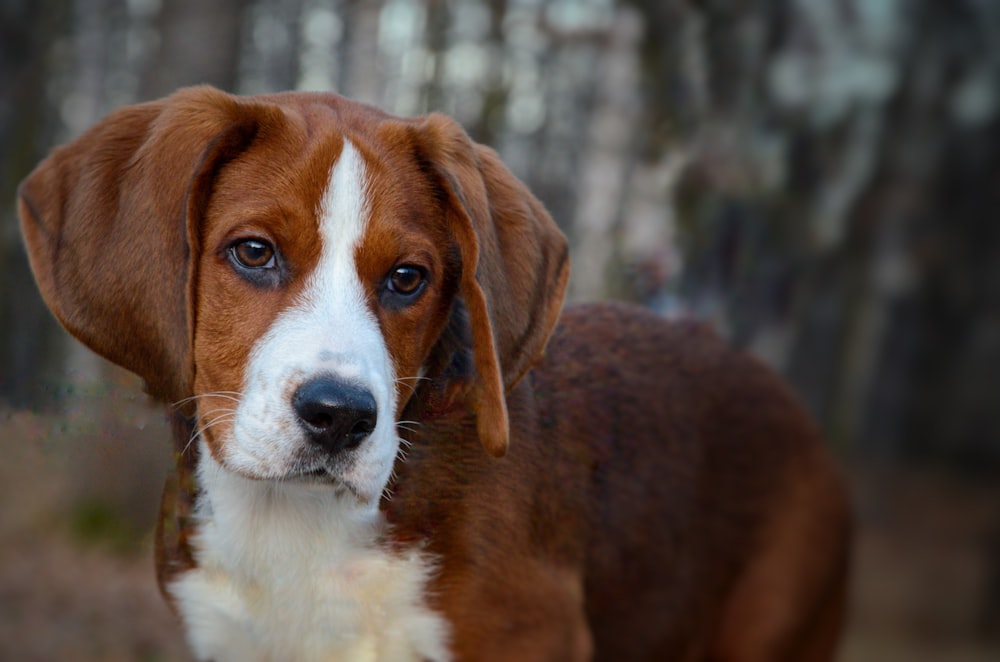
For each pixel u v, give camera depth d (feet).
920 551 26.50
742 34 25.45
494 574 11.90
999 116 25.09
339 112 12.24
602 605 13.91
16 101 37.29
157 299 10.80
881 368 27.61
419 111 50.21
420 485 11.73
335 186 11.32
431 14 49.85
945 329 27.50
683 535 14.61
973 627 24.63
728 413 15.40
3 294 31.17
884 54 25.08
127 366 11.10
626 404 14.08
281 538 11.79
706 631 15.60
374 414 10.51
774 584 15.67
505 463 12.10
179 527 12.14
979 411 28.07
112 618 24.11
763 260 25.59
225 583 12.08
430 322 11.89
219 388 11.12
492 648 11.97
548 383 13.33
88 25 48.62
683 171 25.99
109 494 12.48
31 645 23.03
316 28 54.19
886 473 27.81
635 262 25.91
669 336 15.42
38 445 12.19
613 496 13.67
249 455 10.66
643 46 27.37
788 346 26.03
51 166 11.64
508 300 11.77
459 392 12.00
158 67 36.45
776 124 25.44
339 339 10.67
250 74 51.88
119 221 11.07
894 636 23.98
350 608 11.87
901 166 25.45
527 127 50.90
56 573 24.91
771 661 15.83
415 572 11.81
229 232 11.14
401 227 11.41
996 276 26.48
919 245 26.17
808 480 16.02
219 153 11.33
